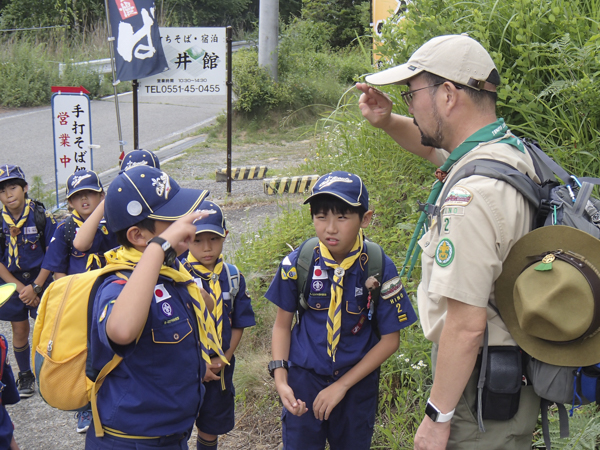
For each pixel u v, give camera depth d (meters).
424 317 2.05
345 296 2.36
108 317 1.75
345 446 2.49
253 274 4.55
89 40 24.38
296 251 2.47
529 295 1.71
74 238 3.57
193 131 14.30
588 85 3.71
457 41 1.95
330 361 2.37
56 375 1.90
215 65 8.35
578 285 1.65
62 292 1.94
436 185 2.09
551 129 4.07
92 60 21.55
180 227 1.84
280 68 15.28
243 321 2.99
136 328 1.74
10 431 2.48
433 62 1.95
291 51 16.50
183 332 2.01
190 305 2.11
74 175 3.66
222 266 2.90
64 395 1.92
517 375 1.83
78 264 3.63
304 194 6.64
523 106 3.97
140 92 8.45
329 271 2.38
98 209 3.43
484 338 1.86
